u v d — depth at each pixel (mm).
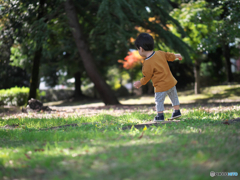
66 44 17906
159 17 11969
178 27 12344
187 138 2592
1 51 12672
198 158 1792
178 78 25875
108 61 24750
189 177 1474
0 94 14461
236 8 14484
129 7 10195
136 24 12133
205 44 14344
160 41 12398
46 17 11289
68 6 11523
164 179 1466
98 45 16516
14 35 11820
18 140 3434
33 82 13539
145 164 1750
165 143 2383
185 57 12055
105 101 12453
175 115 4316
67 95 32625
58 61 23359
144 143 2449
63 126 4801
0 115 8453
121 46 15555
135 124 4371
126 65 22734
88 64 12094
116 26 10227
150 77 4156
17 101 14312
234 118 4492
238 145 2199
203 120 4277
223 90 17625
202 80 24562
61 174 1707
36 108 9453
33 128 4738
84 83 33406
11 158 2262
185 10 14758
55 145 2619
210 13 14477
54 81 30031
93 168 1756
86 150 2275
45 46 10461
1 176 1749
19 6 11375
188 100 15414
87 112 8344
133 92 32156
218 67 24297
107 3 9984
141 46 4055
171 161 1770
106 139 2859
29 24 11695
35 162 2018
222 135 2684
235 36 14531
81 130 3781
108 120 5301
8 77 28625
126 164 1789
